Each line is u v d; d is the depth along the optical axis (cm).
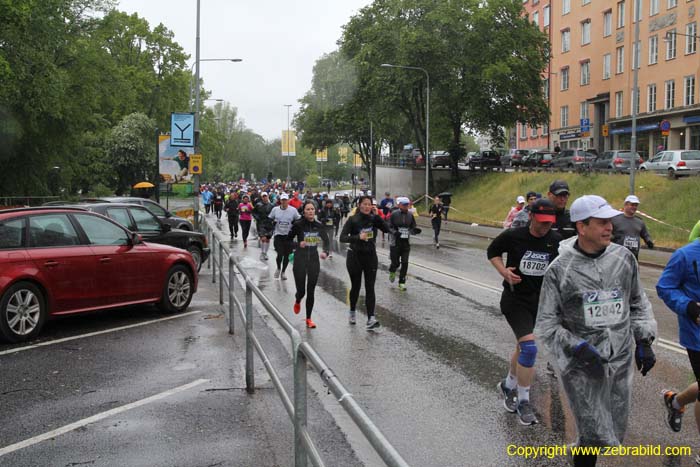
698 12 3756
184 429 524
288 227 1475
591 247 398
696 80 3791
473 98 4478
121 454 474
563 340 396
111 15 4038
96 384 648
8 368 704
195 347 802
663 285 481
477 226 3491
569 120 5459
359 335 890
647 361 403
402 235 1296
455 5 4369
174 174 2520
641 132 4444
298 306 971
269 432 516
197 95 2520
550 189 745
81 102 3841
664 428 535
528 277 551
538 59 4547
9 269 806
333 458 468
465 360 754
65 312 867
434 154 6203
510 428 534
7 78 2720
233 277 882
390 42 4591
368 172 7188
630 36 4500
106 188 5144
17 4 2809
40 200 3878
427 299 1192
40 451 480
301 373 349
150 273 980
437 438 512
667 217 2520
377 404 595
